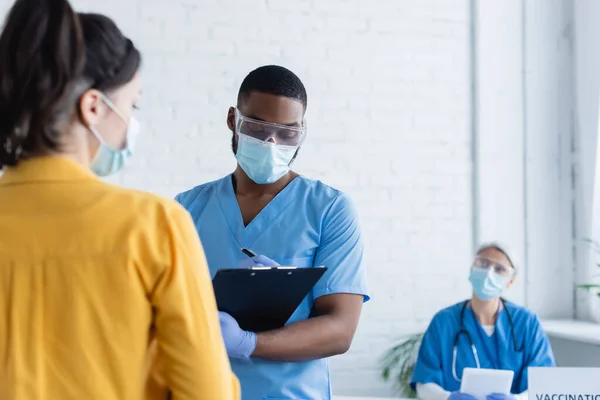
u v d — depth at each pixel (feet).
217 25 10.62
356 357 10.97
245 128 5.69
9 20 3.19
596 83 11.73
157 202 3.32
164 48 10.46
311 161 10.86
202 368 3.22
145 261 3.19
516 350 9.48
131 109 3.50
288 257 5.78
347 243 5.85
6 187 3.32
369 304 11.04
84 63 3.19
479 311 9.66
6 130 3.20
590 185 11.90
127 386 3.14
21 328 3.13
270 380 5.55
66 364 3.11
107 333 3.12
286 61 10.82
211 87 10.59
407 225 11.19
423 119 11.28
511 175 11.64
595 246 11.91
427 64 11.32
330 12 10.98
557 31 11.92
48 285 3.15
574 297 12.06
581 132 11.96
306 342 5.33
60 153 3.30
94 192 3.27
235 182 6.14
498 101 11.58
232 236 5.88
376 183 11.08
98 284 3.14
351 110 11.02
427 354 9.64
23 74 3.11
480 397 7.83
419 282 11.22
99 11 10.27
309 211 5.92
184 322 3.20
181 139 10.50
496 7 11.60
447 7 11.41
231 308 4.99
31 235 3.18
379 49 11.13
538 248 11.80
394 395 11.02
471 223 11.48
